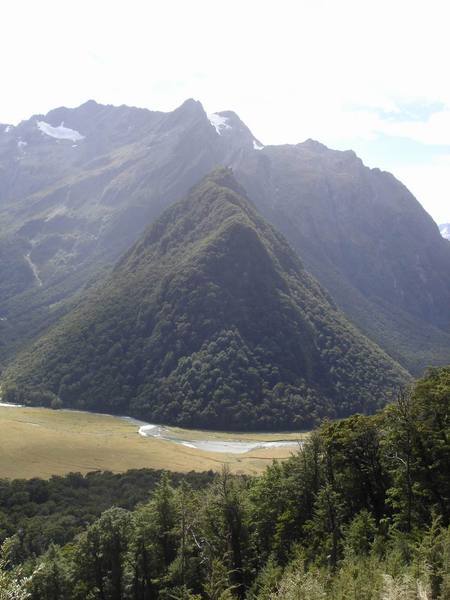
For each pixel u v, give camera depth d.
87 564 57.53
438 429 52.09
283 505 60.69
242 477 89.19
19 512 82.12
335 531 48.91
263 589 43.16
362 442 58.38
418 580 29.06
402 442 52.25
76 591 55.81
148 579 57.62
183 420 176.50
